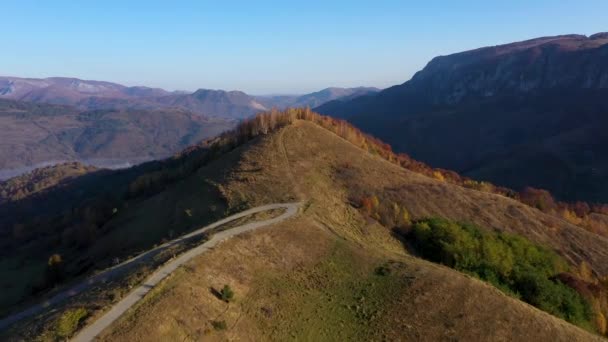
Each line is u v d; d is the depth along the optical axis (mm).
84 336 32938
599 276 75062
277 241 54938
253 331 38625
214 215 68000
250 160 88625
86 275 57406
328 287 48688
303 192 75625
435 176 117688
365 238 65688
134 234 74000
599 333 58156
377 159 102250
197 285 41250
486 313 46500
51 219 133750
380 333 42312
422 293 48625
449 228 70125
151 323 34562
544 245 80125
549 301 58344
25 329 36375
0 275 84688
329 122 127938
